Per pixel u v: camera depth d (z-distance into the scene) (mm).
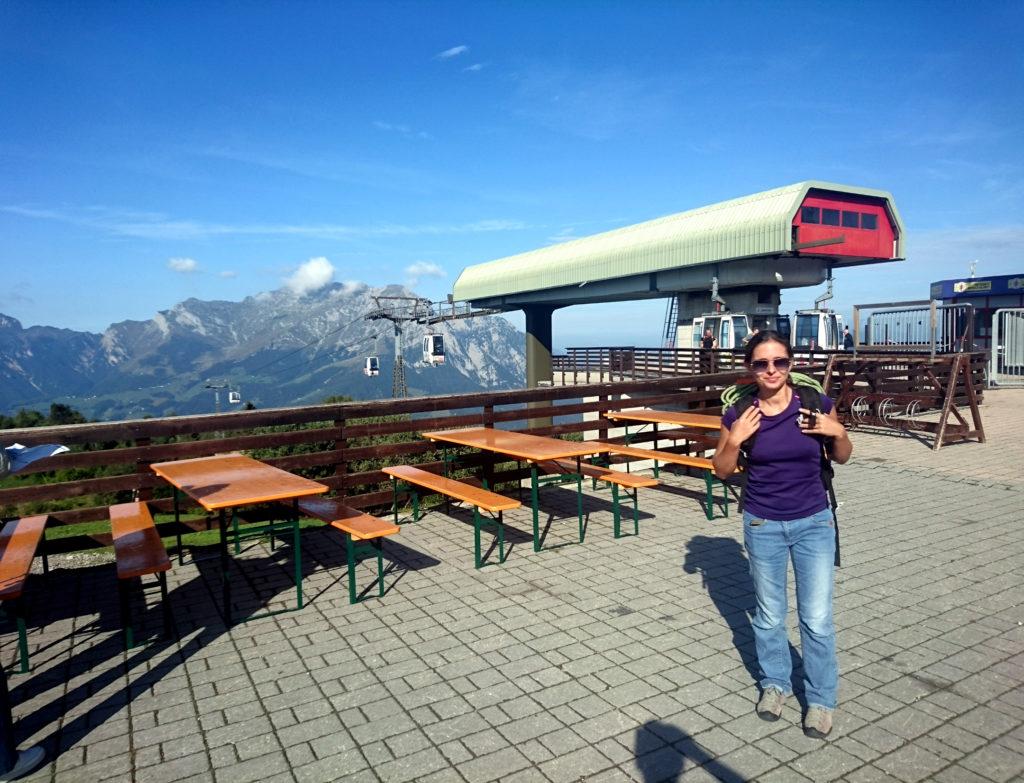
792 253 36906
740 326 34375
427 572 6203
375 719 3752
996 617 4992
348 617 5215
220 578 6191
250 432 14266
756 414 3445
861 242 39156
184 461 6699
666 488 9602
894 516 7812
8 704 3309
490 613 5219
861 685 4020
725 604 5301
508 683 4121
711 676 4164
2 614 5426
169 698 4043
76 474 10219
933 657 4367
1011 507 8164
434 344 72375
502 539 6406
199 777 3270
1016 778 3145
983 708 3750
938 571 5977
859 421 14969
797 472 3475
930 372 13906
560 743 3480
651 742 3475
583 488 9562
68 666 4500
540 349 68188
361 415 8055
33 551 4742
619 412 9891
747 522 3645
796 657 4363
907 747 3396
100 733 3678
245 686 4168
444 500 8758
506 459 9164
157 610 5469
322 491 5215
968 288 32531
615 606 5305
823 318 32844
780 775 3188
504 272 65250
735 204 40844
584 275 52188
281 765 3350
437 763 3336
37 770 3359
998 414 16641
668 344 53656
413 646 4676
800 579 3541
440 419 8656
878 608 5180
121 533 5398
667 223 46344
